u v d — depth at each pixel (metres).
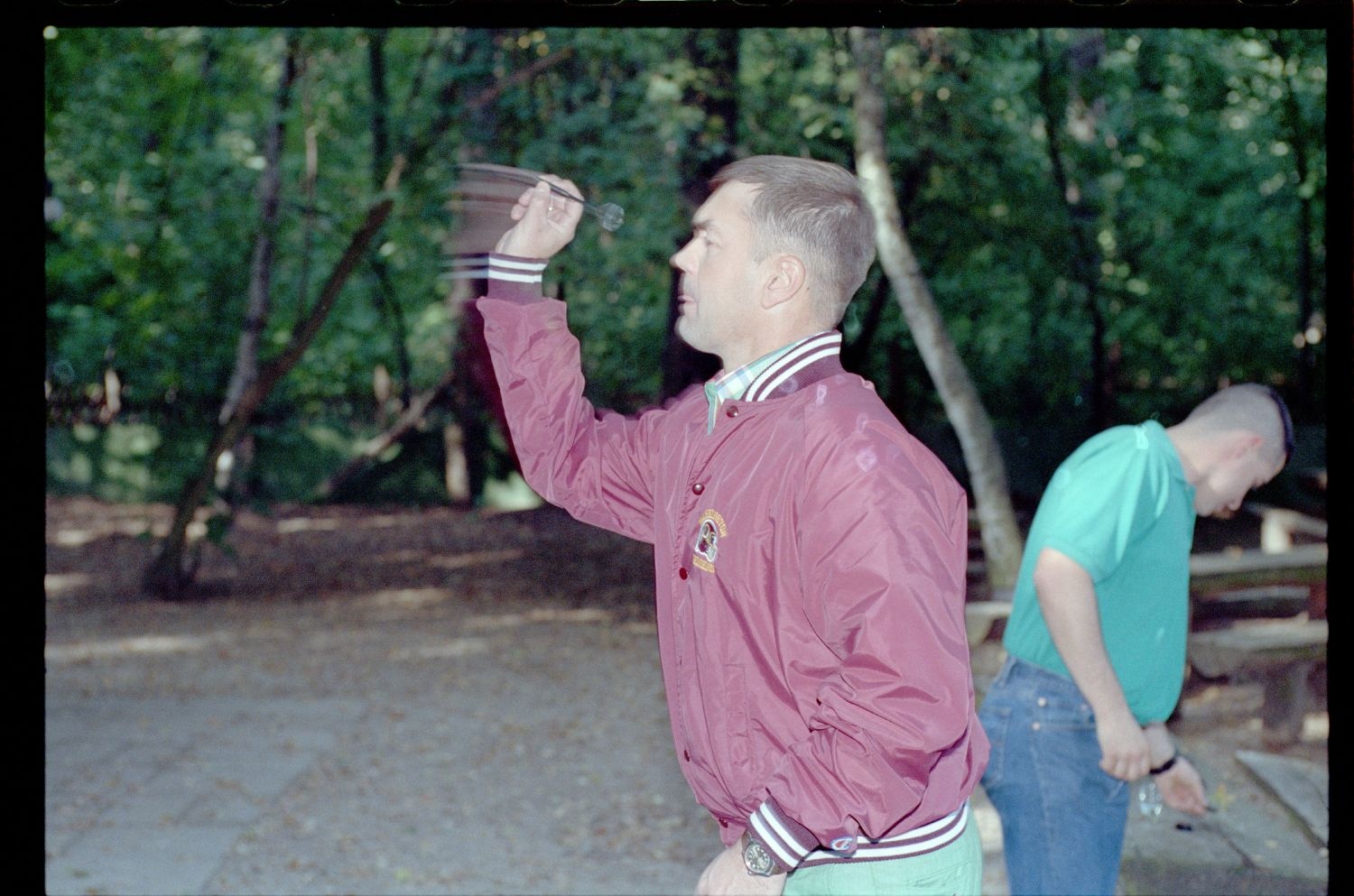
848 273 2.07
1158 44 13.12
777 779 1.83
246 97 15.04
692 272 2.11
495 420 18.69
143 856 5.13
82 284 14.61
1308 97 13.98
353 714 7.54
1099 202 14.09
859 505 1.85
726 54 10.95
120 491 19.45
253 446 19.08
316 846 5.30
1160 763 3.05
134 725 7.18
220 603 11.80
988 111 12.16
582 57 11.20
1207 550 12.15
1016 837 2.91
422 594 12.29
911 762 1.78
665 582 2.11
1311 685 6.57
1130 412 17.80
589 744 6.90
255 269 12.84
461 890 4.88
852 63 10.42
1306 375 16.30
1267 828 4.97
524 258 2.35
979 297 15.30
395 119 11.98
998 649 7.66
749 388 2.03
